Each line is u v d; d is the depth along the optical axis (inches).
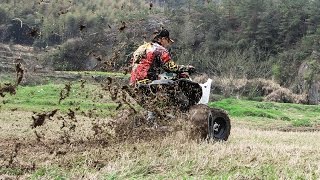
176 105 316.2
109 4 1804.9
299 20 3147.1
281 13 3184.1
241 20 3154.5
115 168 210.2
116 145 272.8
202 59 2738.7
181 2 3070.9
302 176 206.4
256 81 2689.5
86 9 1804.9
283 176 203.6
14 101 1000.9
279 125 943.7
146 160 227.8
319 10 3157.0
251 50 2942.9
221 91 2561.5
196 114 308.3
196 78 2583.7
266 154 261.6
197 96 325.7
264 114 1182.3
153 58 316.8
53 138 316.2
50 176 196.7
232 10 3184.1
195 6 3068.4
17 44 1758.1
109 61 313.0
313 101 2728.8
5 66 1530.5
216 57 2768.2
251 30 3095.5
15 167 215.5
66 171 207.9
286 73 2933.1
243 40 3006.9
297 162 241.4
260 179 199.6
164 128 304.3
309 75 2778.1
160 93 310.8
